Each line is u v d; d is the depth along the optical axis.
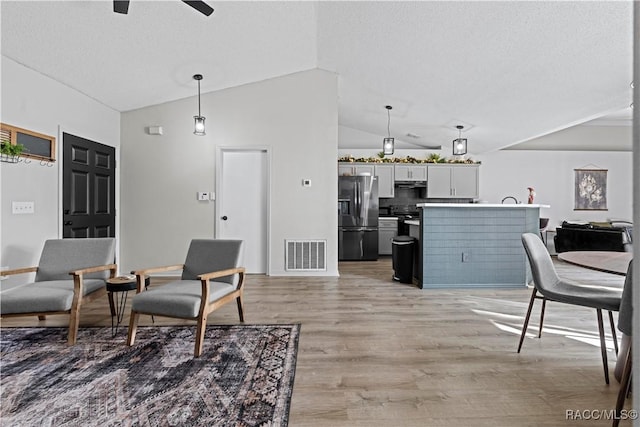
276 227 5.15
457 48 3.90
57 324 3.06
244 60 4.49
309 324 3.08
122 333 2.85
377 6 3.57
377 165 7.59
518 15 3.21
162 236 5.11
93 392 1.95
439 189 7.66
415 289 4.44
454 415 1.76
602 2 2.90
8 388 1.99
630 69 3.60
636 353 0.65
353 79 5.28
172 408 1.80
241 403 1.85
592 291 2.34
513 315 3.37
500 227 4.55
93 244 3.24
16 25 2.96
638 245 0.65
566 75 3.91
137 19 3.29
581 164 7.95
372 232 6.97
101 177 4.68
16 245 3.37
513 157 7.93
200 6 2.52
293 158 5.14
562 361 2.37
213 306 2.64
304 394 1.94
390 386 2.04
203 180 5.13
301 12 3.76
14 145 3.12
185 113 5.11
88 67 3.79
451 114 5.73
